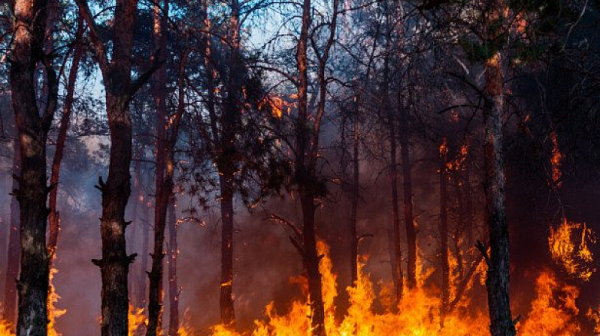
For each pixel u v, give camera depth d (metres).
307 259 18.06
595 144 12.02
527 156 12.88
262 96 18.27
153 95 21.75
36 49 10.74
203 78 21.44
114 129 11.74
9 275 22.83
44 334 9.88
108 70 12.03
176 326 24.38
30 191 10.10
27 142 10.23
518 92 14.52
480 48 8.99
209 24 21.27
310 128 17.98
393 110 20.12
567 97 11.37
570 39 11.39
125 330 11.13
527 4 8.36
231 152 16.59
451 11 10.17
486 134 10.91
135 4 12.55
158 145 19.69
